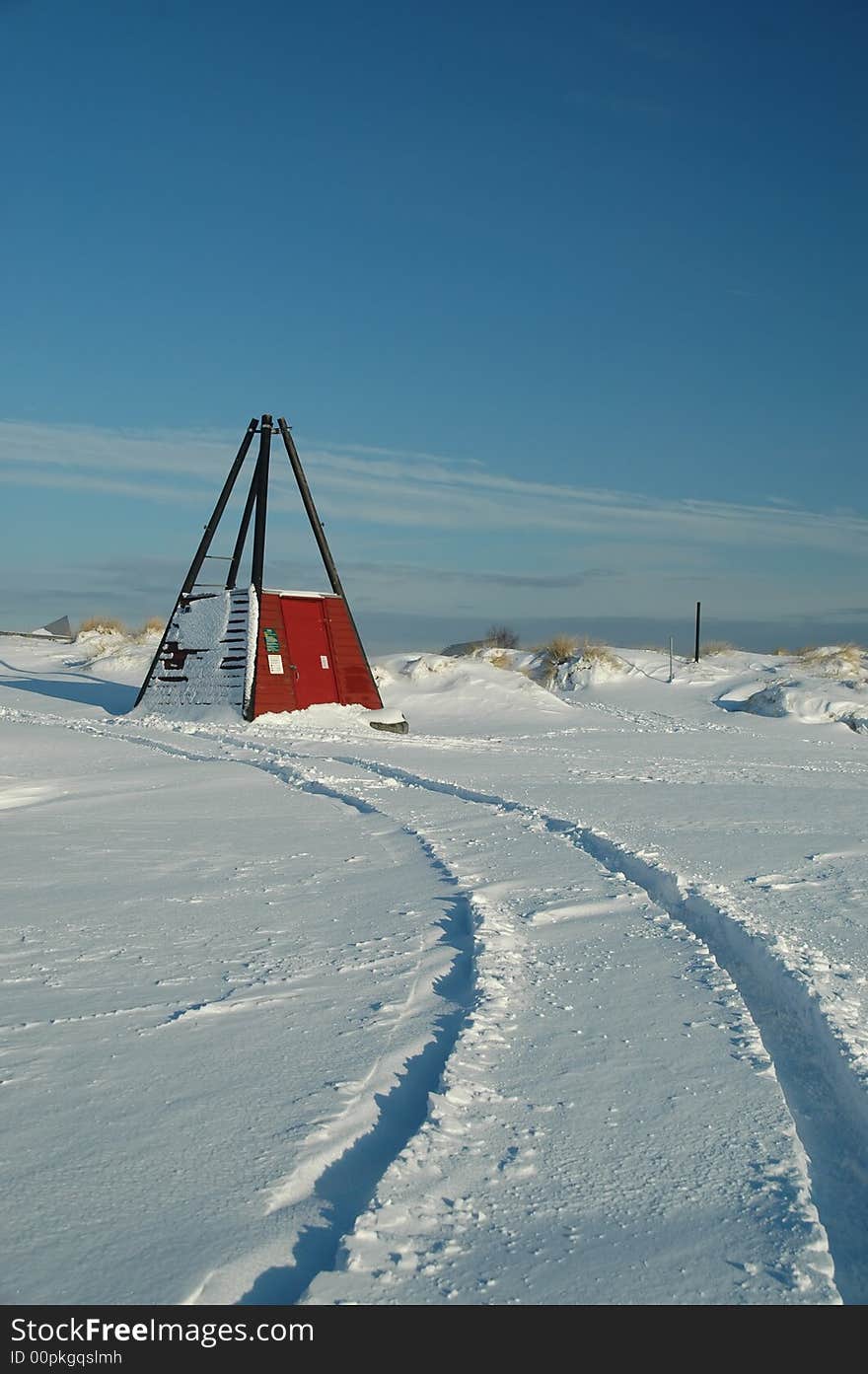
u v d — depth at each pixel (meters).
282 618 26.56
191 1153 3.87
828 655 38.22
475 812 12.66
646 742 24.34
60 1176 3.68
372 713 26.52
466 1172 3.77
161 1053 4.84
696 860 9.73
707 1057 4.86
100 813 12.45
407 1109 4.33
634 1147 3.98
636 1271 3.20
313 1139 3.98
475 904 7.64
